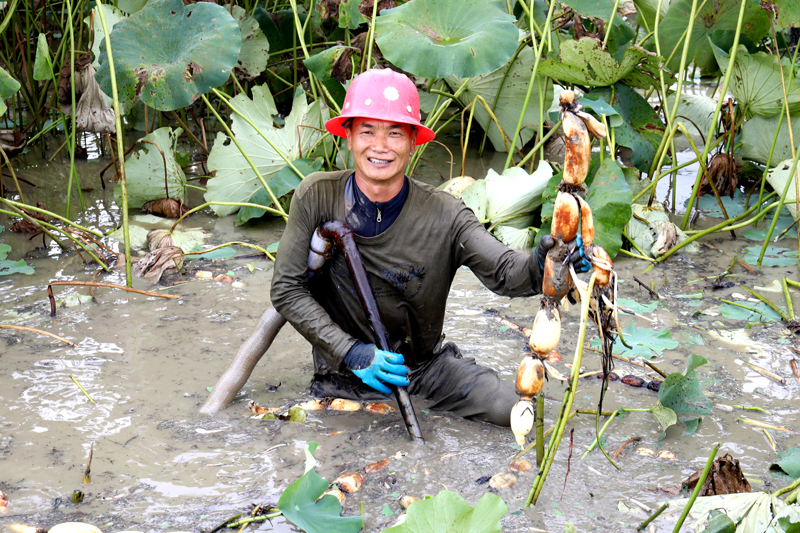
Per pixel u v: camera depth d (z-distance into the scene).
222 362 2.47
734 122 4.36
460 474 1.89
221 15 3.36
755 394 2.29
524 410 1.71
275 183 3.84
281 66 5.25
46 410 2.17
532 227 3.62
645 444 2.02
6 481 1.85
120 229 3.64
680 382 2.11
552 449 1.71
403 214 2.06
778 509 1.57
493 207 3.64
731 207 4.04
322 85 4.15
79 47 4.91
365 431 2.10
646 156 3.95
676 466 1.91
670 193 4.25
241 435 2.06
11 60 5.46
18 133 4.45
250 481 1.86
